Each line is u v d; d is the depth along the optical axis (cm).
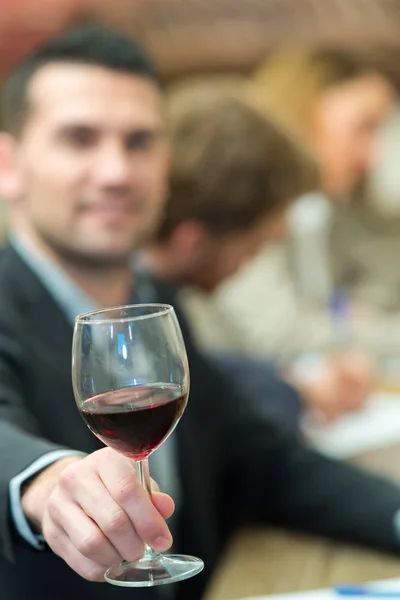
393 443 285
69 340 220
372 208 526
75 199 230
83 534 119
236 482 259
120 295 247
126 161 233
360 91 508
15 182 237
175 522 237
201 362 259
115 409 124
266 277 403
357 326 407
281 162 317
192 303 339
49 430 208
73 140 231
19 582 199
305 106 502
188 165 308
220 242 320
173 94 324
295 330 394
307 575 212
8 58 574
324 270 411
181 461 241
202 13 656
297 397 307
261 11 660
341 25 644
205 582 237
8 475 137
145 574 124
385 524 235
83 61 233
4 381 195
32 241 233
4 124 242
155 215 246
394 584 171
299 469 254
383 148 543
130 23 645
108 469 121
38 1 580
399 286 507
